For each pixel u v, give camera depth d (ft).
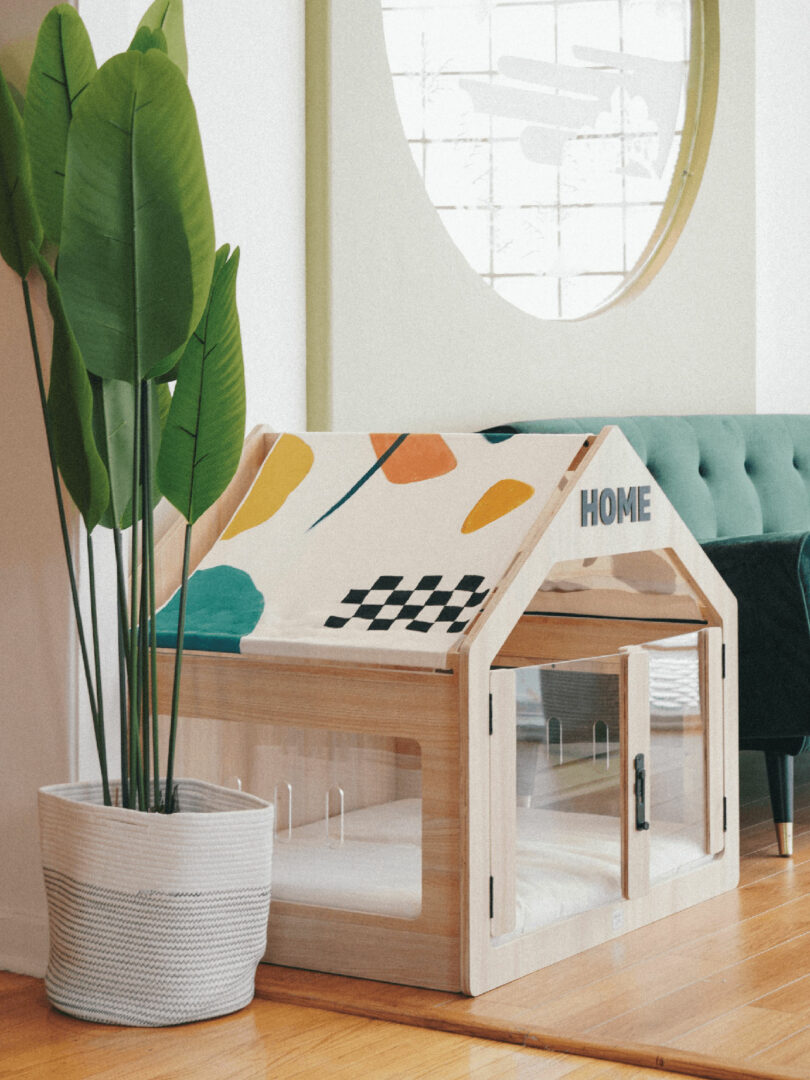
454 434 8.43
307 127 9.91
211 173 9.12
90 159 6.61
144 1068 6.29
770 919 8.29
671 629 8.89
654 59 13.58
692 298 13.70
